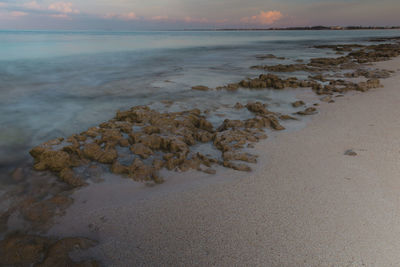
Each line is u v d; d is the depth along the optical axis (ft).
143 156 17.07
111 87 42.70
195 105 30.83
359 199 11.96
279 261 8.88
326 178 13.87
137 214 11.49
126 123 22.79
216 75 55.16
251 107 28.32
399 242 9.45
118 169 15.19
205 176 14.61
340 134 19.90
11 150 19.34
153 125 22.35
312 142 18.65
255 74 56.44
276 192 12.81
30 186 14.14
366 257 8.91
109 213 11.59
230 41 214.07
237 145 18.26
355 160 15.66
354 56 84.89
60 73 56.70
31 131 23.45
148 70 62.69
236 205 11.92
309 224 10.51
